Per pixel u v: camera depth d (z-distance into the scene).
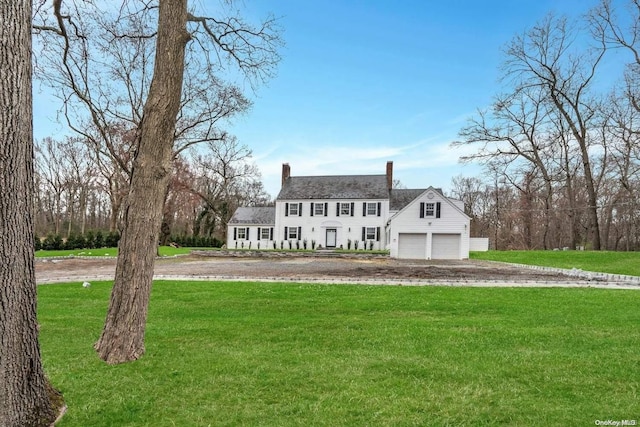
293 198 42.03
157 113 4.84
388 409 3.45
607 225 37.38
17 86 2.77
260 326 6.64
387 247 39.56
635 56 26.16
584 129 31.33
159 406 3.54
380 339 5.75
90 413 3.38
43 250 31.31
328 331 6.29
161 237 40.53
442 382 4.07
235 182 55.56
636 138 27.73
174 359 4.80
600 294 10.90
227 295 10.25
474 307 8.68
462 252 30.98
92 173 39.31
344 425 3.18
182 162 35.97
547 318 7.43
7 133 2.70
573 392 3.81
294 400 3.65
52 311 8.00
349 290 11.33
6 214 2.72
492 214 53.44
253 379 4.15
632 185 31.62
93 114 17.25
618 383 4.03
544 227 40.16
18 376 2.84
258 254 32.53
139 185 4.87
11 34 2.72
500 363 4.64
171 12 4.92
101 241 35.94
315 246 41.19
